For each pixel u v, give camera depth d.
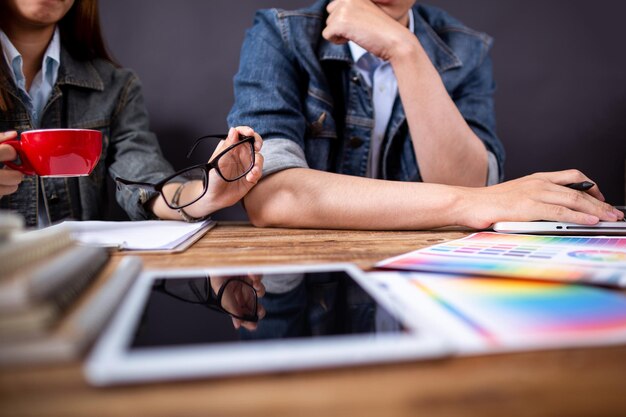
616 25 1.93
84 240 0.66
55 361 0.23
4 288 0.23
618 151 1.96
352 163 1.34
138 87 1.63
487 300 0.34
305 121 1.20
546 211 0.79
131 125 1.56
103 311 0.28
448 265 0.47
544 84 1.92
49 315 0.24
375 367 0.24
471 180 1.20
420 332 0.26
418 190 0.84
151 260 0.54
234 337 0.26
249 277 0.42
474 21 1.88
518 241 0.67
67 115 1.46
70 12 1.47
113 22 1.78
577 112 1.94
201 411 0.20
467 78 1.42
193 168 0.88
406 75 1.13
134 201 1.17
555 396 0.21
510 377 0.23
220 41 1.81
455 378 0.22
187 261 0.54
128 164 1.47
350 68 1.30
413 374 0.23
